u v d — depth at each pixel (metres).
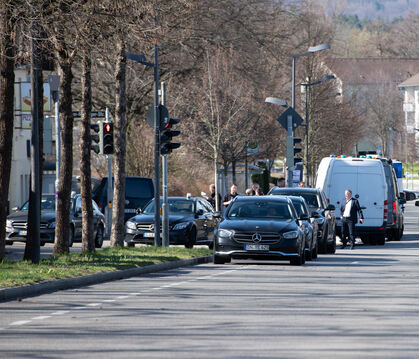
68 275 47.03
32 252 52.97
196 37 121.62
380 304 37.19
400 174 128.12
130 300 38.84
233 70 130.50
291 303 37.47
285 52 142.50
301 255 61.47
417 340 27.44
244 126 131.75
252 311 34.66
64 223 61.22
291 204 64.38
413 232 120.94
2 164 52.41
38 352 25.39
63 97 59.69
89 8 50.25
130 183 100.50
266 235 60.25
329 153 198.88
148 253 63.97
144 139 139.25
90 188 64.56
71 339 27.73
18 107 130.62
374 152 114.06
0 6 48.81
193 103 129.25
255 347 26.08
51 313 34.38
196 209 81.12
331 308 35.72
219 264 62.44
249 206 63.91
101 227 85.00
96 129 74.50
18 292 41.41
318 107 183.88
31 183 53.03
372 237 93.44
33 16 48.81
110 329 29.86
